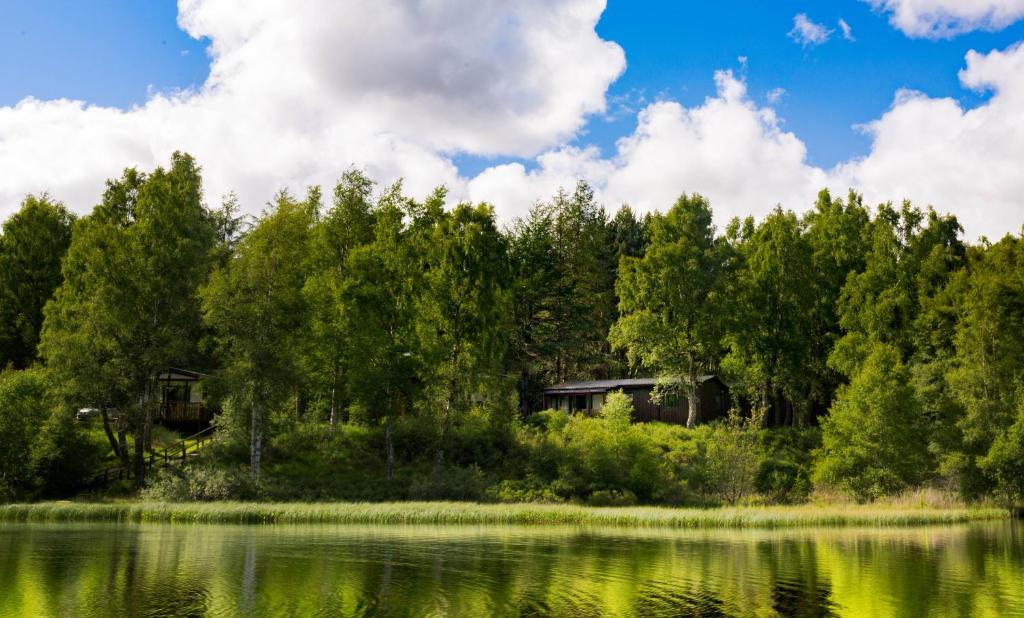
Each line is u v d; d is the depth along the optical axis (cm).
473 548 2923
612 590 2075
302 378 4903
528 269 7531
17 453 4378
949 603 1934
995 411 4909
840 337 7138
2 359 6141
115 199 5841
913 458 4816
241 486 4519
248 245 5188
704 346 6656
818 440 6316
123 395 4775
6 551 2745
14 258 6222
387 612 1795
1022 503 4828
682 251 6675
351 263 5344
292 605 1861
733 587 2125
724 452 5022
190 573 2291
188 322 5072
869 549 2972
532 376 7838
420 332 5409
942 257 6706
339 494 4775
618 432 5403
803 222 8231
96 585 2092
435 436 5456
